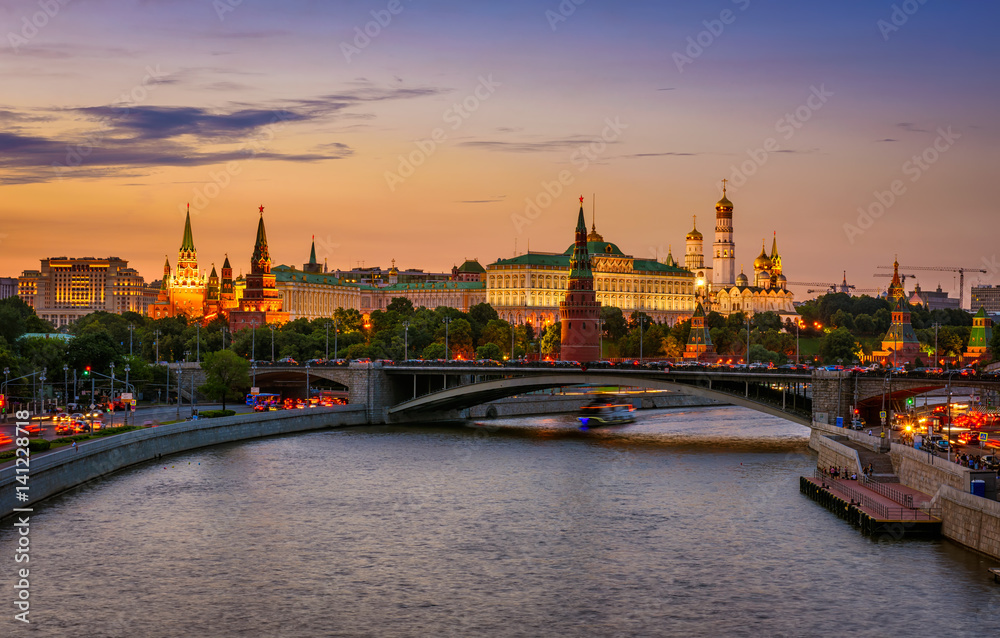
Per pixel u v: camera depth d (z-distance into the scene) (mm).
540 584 119062
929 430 198500
